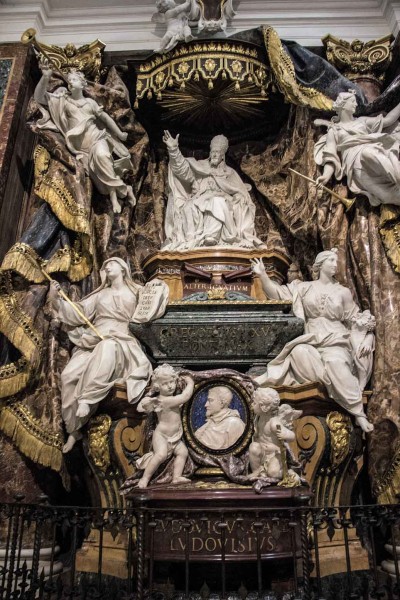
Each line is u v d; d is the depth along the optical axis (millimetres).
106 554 4633
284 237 6688
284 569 4262
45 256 5582
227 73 6328
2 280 5160
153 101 6793
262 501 4004
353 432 4863
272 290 5320
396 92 5895
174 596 3693
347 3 7137
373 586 3771
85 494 5566
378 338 5152
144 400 4516
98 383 4738
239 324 5102
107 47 7000
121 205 6285
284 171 6719
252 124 7172
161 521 3754
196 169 6641
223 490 4031
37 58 6438
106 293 5316
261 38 6449
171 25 6648
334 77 6141
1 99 6160
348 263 5676
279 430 4219
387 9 7027
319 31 7094
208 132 7234
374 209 5637
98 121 6262
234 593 4047
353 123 5855
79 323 5137
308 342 4992
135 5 7152
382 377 5027
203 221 6305
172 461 4504
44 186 5648
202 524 4035
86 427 4949
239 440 4656
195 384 4812
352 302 5258
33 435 4895
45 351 5207
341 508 3613
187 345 5184
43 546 4734
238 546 3984
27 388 5023
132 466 4820
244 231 6352
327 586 4336
